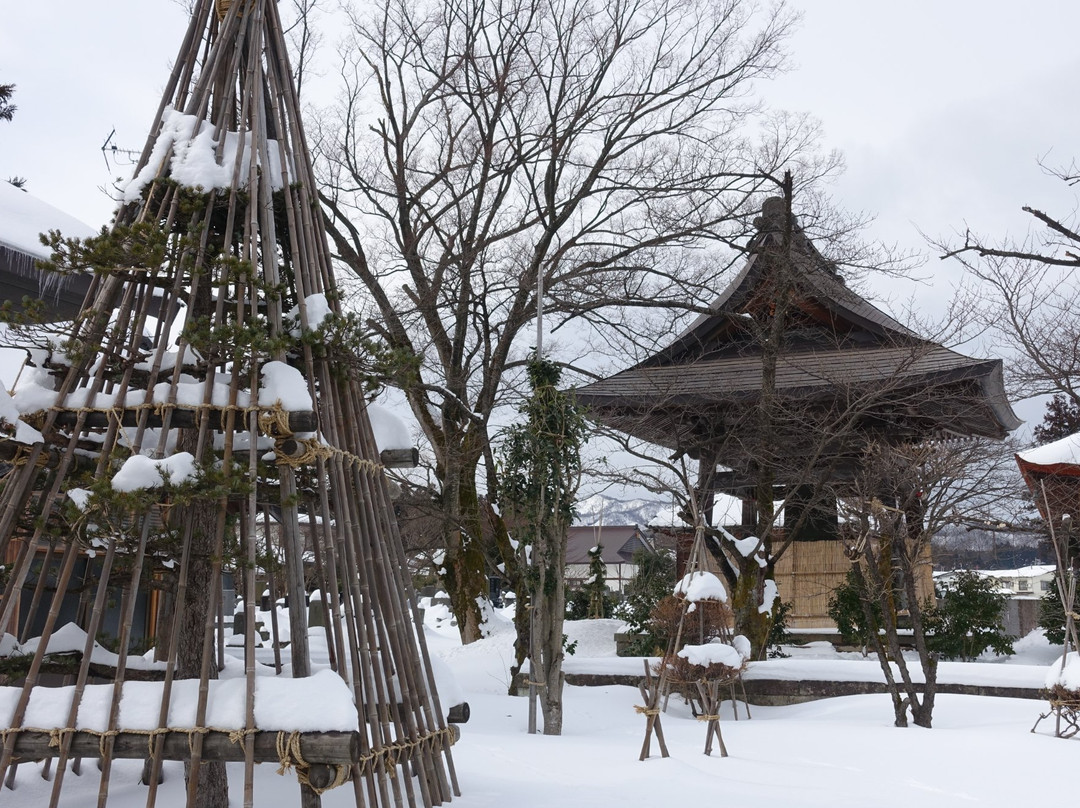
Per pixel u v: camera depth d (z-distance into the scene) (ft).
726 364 54.60
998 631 52.11
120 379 16.99
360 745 14.43
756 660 43.14
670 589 51.98
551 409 32.30
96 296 16.61
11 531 15.26
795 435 47.44
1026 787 21.16
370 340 16.72
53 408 15.15
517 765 22.56
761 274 50.31
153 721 13.28
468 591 59.52
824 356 51.72
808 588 55.11
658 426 52.70
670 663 25.89
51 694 13.80
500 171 61.82
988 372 43.83
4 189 30.60
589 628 59.77
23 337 16.30
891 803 19.33
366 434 17.97
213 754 13.17
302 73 63.05
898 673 39.60
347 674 15.83
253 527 14.47
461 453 54.03
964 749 25.41
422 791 16.65
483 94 60.85
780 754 25.79
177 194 16.17
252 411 14.51
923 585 51.72
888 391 44.70
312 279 17.16
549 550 31.91
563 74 61.93
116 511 13.69
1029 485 37.06
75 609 29.50
